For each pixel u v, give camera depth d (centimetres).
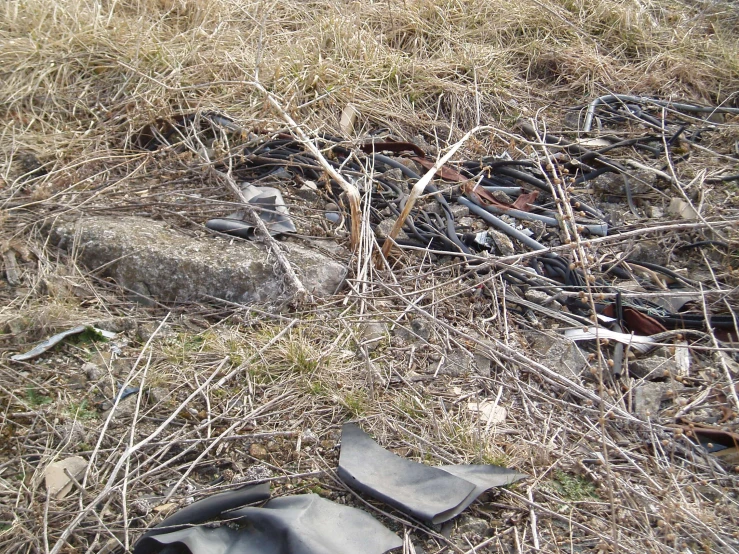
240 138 274
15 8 309
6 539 165
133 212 242
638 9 395
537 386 206
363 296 220
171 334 211
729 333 224
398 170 271
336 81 305
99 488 175
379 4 373
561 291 232
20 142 266
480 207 264
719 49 371
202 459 182
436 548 168
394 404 196
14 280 219
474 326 220
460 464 183
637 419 195
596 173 286
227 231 234
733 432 193
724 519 177
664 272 244
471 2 381
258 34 338
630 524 175
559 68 351
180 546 160
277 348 205
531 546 169
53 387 195
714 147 307
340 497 176
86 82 296
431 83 322
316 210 252
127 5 342
